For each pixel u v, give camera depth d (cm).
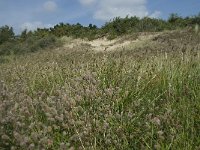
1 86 544
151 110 468
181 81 543
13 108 444
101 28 3472
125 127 441
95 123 446
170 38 2277
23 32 3469
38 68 825
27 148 381
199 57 686
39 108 481
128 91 518
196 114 461
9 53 2728
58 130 435
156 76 575
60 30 3516
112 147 416
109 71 595
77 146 420
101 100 495
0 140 406
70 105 469
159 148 397
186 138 416
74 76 616
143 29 3175
